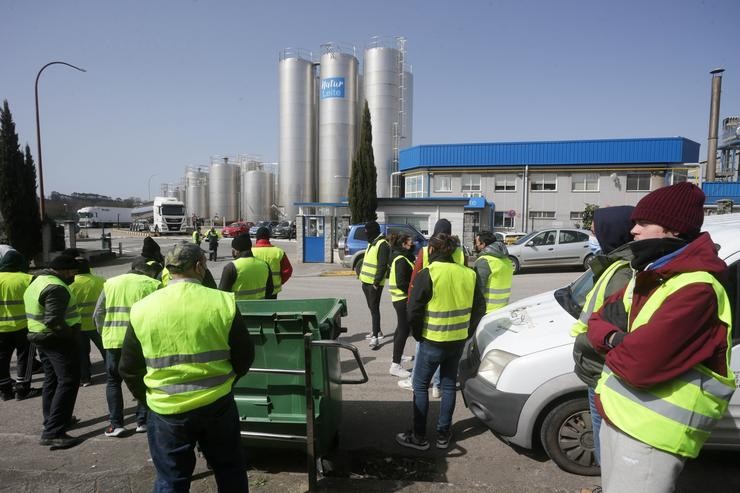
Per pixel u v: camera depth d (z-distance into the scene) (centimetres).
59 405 401
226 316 251
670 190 196
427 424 437
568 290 442
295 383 336
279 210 5438
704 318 170
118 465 370
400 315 562
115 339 411
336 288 1358
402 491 320
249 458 370
